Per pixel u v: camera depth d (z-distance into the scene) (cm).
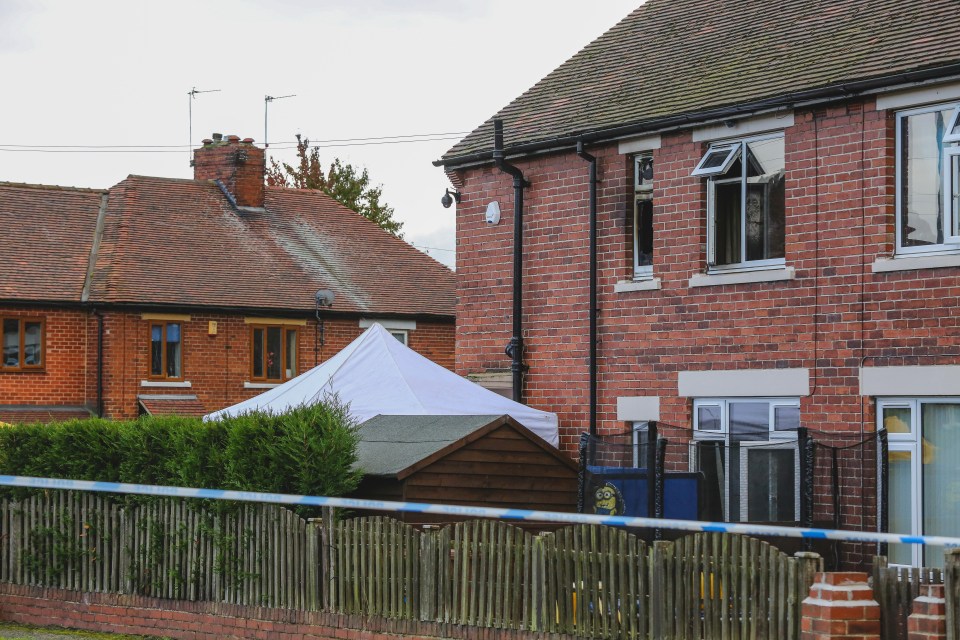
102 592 1988
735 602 1420
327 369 2322
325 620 1736
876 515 1855
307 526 1764
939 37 1906
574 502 2059
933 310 1825
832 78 1944
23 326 3997
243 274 4331
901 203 1889
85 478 2017
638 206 2259
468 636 1608
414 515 1914
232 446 1842
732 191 2112
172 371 4128
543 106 2497
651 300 2197
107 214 4425
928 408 1847
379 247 4791
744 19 2398
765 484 1911
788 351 1997
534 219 2397
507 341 2428
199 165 4772
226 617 1839
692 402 2134
